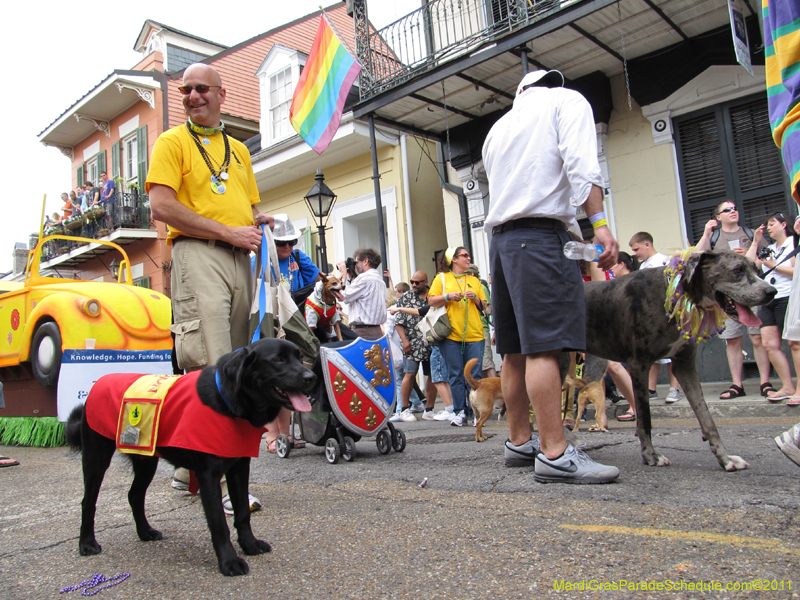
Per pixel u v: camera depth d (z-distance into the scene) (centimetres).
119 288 635
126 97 1705
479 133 995
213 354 295
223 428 204
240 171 332
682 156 828
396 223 1159
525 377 325
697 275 302
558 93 298
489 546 204
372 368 458
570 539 204
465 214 1048
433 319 653
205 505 205
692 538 196
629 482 284
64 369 574
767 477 278
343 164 1244
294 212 1349
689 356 320
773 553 178
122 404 224
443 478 334
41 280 676
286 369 203
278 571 199
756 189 774
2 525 292
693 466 318
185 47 1814
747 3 707
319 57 988
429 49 1005
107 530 265
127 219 1638
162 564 216
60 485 391
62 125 1869
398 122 989
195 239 308
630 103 853
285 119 1429
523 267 291
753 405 541
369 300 589
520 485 297
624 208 875
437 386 722
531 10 800
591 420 609
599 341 349
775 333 534
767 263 537
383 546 214
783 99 195
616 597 157
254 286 330
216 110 325
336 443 436
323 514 268
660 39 780
